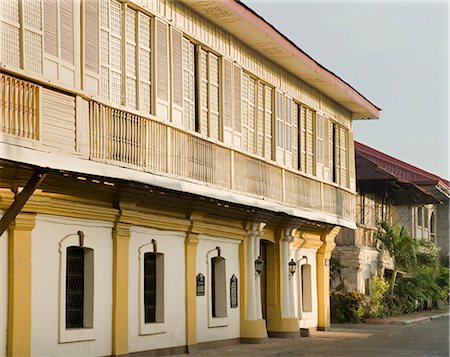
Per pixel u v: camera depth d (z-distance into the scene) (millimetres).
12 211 15234
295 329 28453
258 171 25781
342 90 31516
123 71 19234
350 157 34781
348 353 23234
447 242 60875
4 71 15156
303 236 30312
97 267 18297
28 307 16016
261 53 26641
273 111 27578
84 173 15805
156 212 20516
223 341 24109
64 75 16922
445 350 24516
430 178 53781
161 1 20875
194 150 21812
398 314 44625
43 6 16359
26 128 15609
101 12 18500
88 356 17828
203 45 23031
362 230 41719
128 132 18875
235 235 24875
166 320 21016
